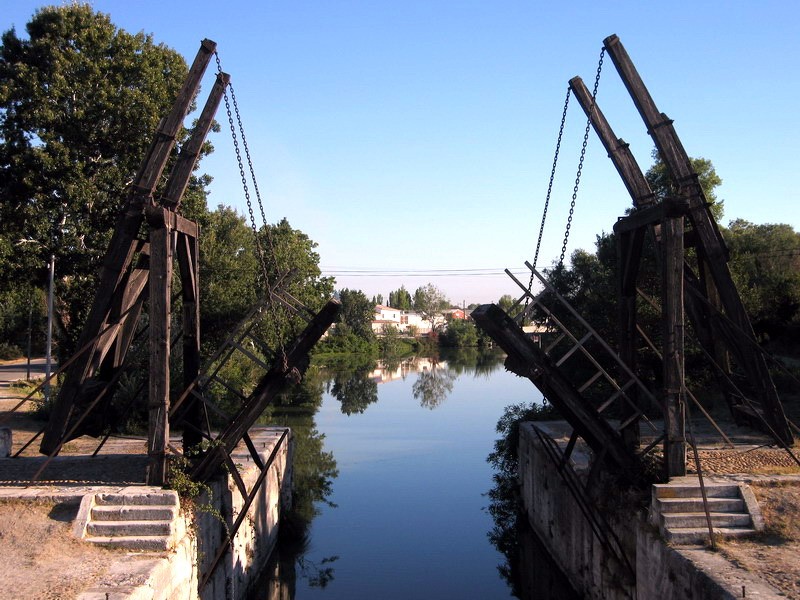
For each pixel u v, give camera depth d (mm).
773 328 34031
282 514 16578
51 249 25797
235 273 31328
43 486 9570
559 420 19953
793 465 11133
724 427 15953
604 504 10945
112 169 25453
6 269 25672
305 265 41438
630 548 9961
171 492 8984
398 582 13578
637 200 11531
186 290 11523
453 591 13156
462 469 22859
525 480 17688
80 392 10891
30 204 25500
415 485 20766
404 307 153125
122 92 25266
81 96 25234
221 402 27578
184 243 11125
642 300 21203
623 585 10062
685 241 13367
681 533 8586
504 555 15117
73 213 25516
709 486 9273
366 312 89438
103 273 10547
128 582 7129
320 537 16219
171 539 8367
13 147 25078
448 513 18031
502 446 22859
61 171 24516
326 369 65375
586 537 11867
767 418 12984
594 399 22266
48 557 7797
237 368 31578
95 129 25156
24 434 17359
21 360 48625
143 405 19656
